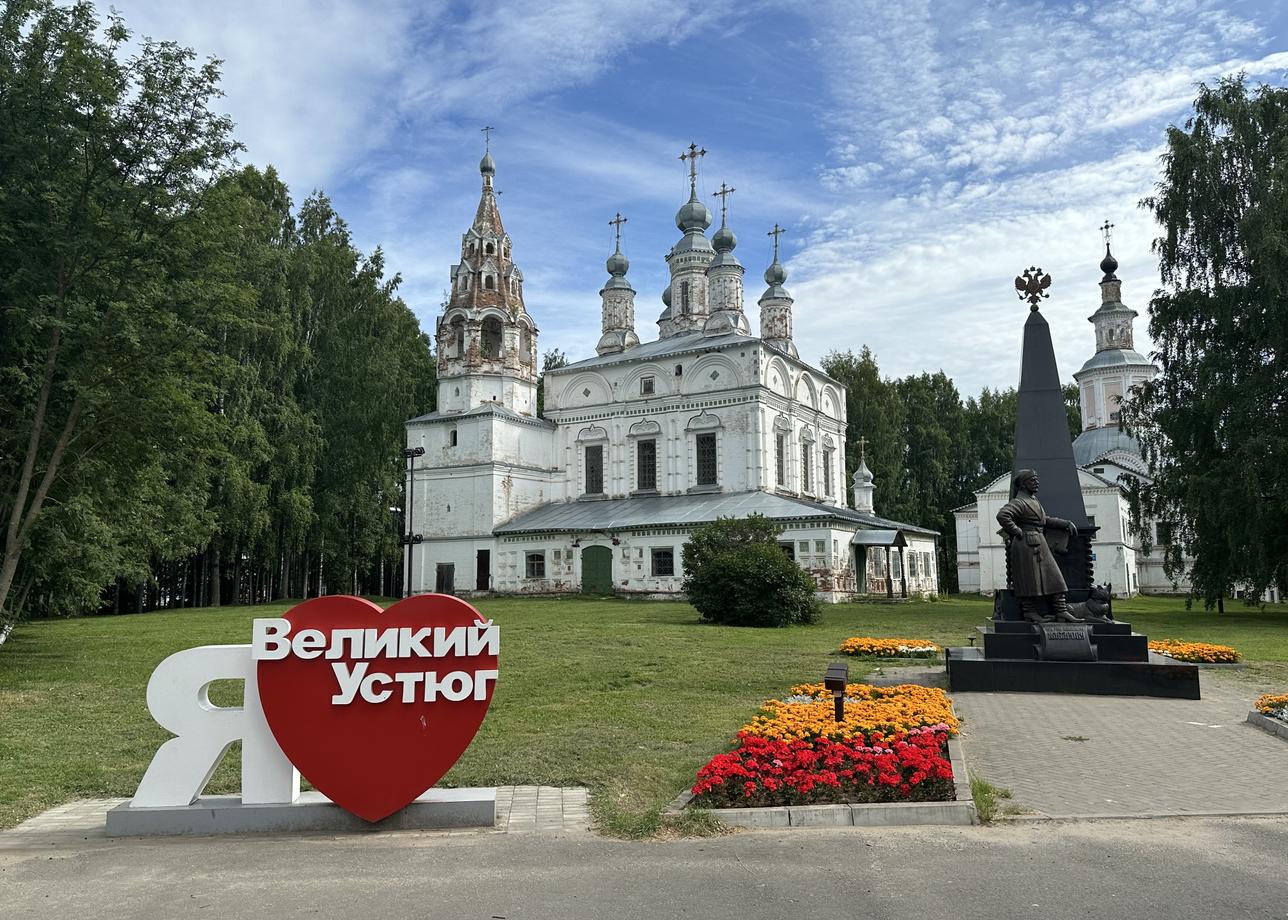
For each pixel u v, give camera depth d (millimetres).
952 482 74312
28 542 17469
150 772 7477
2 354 16734
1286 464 27391
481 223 51531
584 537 45000
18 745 10516
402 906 5645
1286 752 9836
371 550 48906
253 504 38625
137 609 47188
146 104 16562
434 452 49969
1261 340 29469
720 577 26562
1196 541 30281
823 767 8195
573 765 9281
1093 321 63812
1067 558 15203
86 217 16172
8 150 15781
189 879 6211
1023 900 5641
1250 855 6453
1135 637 14062
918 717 9977
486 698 7543
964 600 48250
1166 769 9070
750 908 5547
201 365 17781
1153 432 32406
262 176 43688
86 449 17641
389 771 7434
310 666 7516
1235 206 30266
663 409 48969
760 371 46469
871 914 5434
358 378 46875
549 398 53219
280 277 41312
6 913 5582
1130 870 6164
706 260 58312
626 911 5516
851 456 65125
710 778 7758
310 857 6699
